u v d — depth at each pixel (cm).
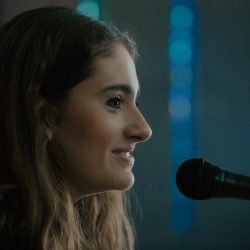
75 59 164
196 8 468
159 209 466
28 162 164
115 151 166
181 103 469
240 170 476
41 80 166
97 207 202
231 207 475
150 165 463
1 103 169
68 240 167
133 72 172
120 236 207
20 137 165
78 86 164
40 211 162
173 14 465
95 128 164
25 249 159
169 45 466
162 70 466
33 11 175
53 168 167
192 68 469
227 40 471
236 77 472
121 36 174
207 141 471
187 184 155
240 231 477
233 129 473
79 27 168
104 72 165
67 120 165
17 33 171
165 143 466
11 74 168
